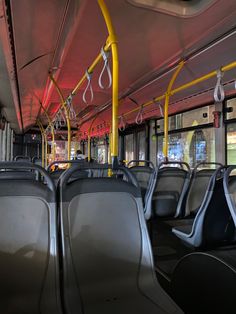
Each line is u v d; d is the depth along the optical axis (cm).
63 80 456
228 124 480
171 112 631
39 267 125
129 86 489
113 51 192
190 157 598
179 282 176
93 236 138
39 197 133
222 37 275
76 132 1281
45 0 221
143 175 368
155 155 761
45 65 376
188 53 325
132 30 272
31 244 127
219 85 283
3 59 288
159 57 346
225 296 139
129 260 142
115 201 146
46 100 625
